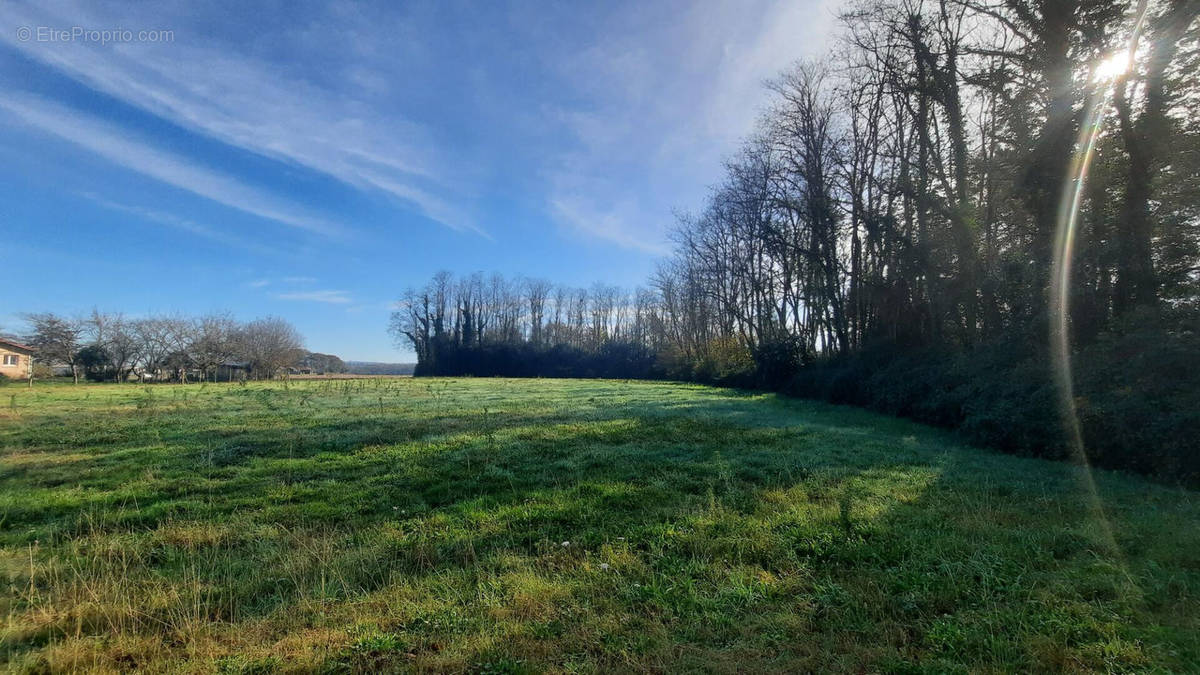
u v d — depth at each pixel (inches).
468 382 1795.0
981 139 759.7
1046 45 537.6
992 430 448.1
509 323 3063.5
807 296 1211.9
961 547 195.5
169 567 188.7
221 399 885.2
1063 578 168.4
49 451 415.2
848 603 154.9
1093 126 473.7
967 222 677.3
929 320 841.5
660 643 134.0
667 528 222.5
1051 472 342.0
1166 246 415.8
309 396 954.1
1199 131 413.7
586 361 2625.5
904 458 387.9
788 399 1059.9
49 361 1957.4
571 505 260.1
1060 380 414.0
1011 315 559.5
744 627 142.6
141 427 540.4
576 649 133.3
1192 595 154.1
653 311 2471.7
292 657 130.0
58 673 123.3
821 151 1075.3
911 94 807.7
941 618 146.6
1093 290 444.8
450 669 124.5
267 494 289.9
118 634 140.6
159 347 2143.2
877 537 208.4
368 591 168.2
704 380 1700.3
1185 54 412.2
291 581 175.5
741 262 1509.6
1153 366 341.1
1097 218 460.8
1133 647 129.0
